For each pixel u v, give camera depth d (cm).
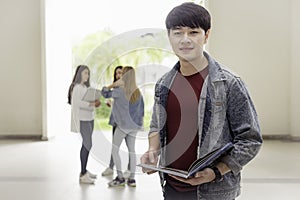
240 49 822
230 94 148
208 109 145
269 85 825
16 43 844
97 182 457
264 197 420
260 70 825
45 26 830
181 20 132
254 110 153
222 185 153
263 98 826
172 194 162
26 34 841
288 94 823
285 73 822
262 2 813
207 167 146
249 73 825
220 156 148
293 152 679
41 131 843
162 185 167
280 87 824
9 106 849
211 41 820
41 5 827
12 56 845
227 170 147
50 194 430
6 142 797
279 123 826
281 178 500
